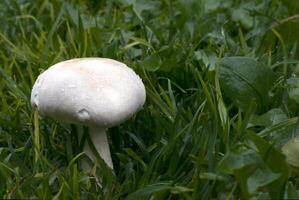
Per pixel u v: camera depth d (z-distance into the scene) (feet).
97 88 1.53
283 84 1.92
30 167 1.73
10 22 2.52
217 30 2.37
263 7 2.44
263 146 1.46
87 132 1.64
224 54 2.13
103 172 1.61
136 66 2.05
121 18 2.53
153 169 1.67
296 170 1.59
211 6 2.52
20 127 1.86
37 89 1.59
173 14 2.49
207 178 1.50
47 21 2.54
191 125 1.71
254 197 1.50
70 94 1.53
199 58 2.07
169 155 1.69
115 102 1.53
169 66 2.04
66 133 1.81
